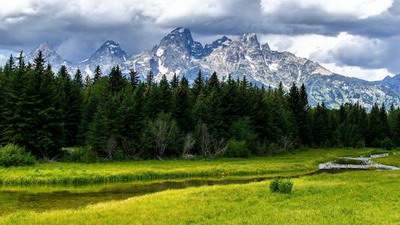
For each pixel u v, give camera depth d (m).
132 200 41.44
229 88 138.50
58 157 100.88
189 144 119.62
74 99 119.12
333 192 44.69
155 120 117.38
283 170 96.44
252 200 39.22
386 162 120.25
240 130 132.12
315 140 182.88
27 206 43.72
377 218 30.61
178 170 84.12
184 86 135.75
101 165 92.12
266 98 159.12
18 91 96.69
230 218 31.16
